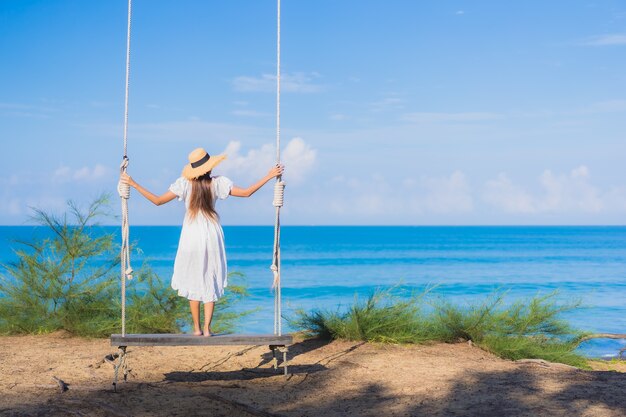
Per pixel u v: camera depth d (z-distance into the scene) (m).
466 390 6.37
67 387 6.42
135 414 5.58
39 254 10.85
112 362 7.60
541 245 124.69
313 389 6.52
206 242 6.59
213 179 6.71
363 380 6.90
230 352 8.53
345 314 9.97
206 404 5.94
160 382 6.84
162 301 10.85
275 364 7.05
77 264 10.84
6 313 10.52
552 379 6.88
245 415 5.64
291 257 80.69
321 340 9.52
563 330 10.16
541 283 47.22
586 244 131.25
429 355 8.48
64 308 10.57
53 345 9.24
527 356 9.12
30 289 10.65
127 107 6.53
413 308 9.95
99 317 10.49
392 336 9.37
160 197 6.57
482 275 55.59
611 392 6.21
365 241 139.88
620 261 76.38
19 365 7.57
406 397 6.12
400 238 160.12
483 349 9.34
